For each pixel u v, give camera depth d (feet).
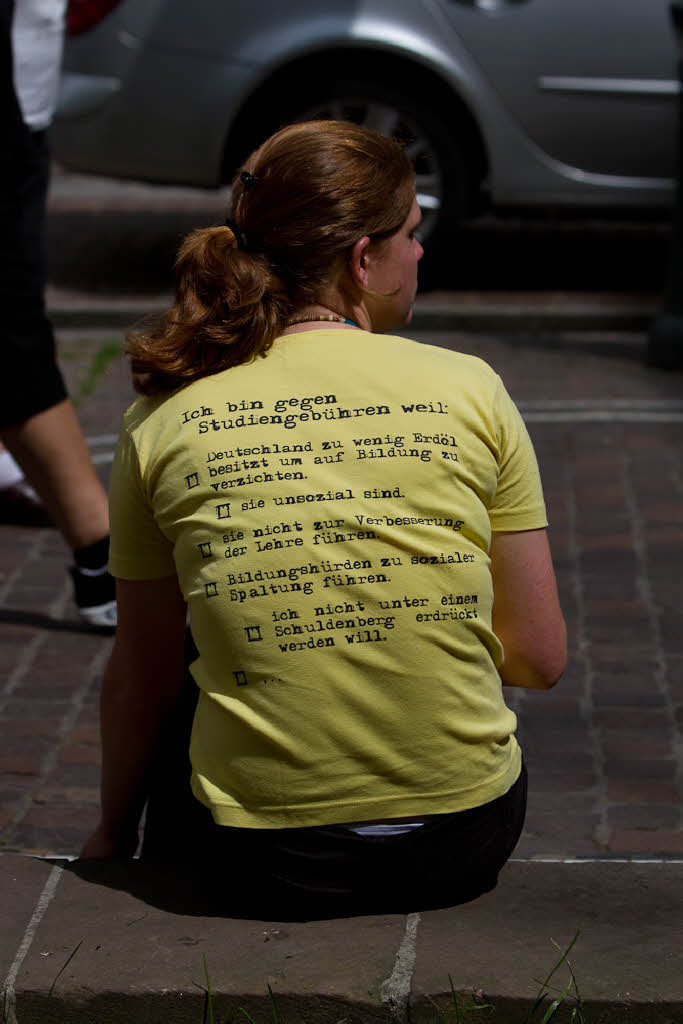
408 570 8.24
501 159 32.01
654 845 13.21
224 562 8.28
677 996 8.00
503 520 8.84
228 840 8.71
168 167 32.19
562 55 31.24
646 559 20.01
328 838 8.46
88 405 27.09
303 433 8.32
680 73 27.25
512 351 30.25
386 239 8.73
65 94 32.35
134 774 10.12
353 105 31.96
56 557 20.98
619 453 24.27
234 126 32.04
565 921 8.82
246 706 8.39
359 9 31.07
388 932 8.71
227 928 8.87
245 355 8.55
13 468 22.04
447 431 8.41
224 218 9.11
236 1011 8.27
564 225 39.73
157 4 31.14
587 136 31.81
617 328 31.45
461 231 33.60
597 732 15.40
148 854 10.20
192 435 8.41
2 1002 8.43
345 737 8.29
